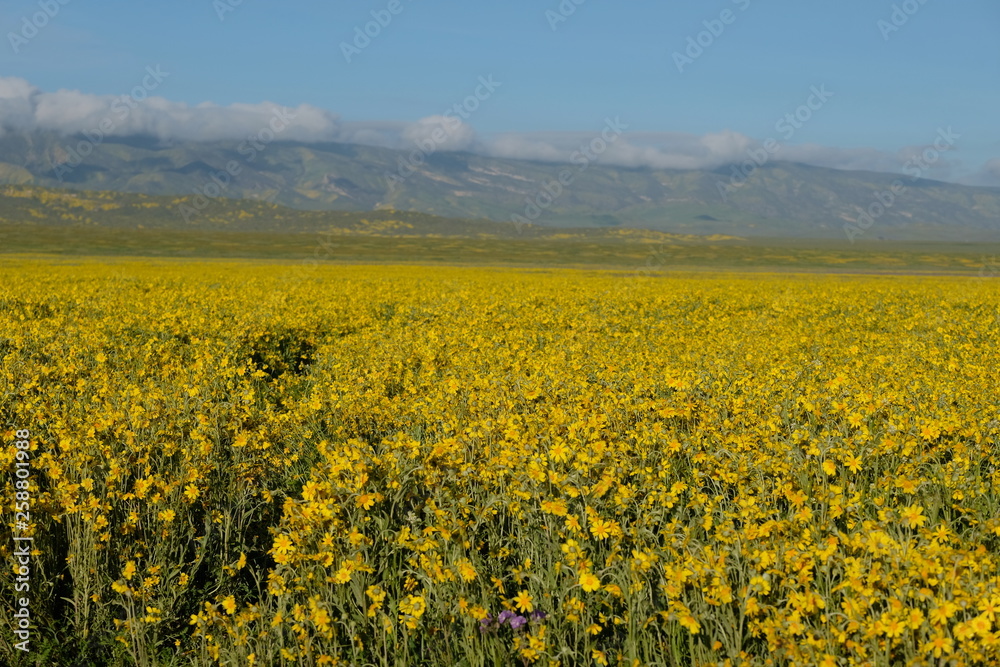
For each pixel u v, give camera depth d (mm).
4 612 5215
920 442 6512
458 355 13594
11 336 14234
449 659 4645
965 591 3789
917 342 14656
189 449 6922
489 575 5230
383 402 9203
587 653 4555
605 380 9922
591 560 5078
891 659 3926
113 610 5605
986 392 8969
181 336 16438
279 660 4785
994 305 26812
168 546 5863
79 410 7965
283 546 5000
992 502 5750
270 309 20859
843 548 4492
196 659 4930
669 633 4469
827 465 5777
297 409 9250
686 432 7711
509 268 92000
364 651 4828
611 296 29297
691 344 15289
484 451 6562
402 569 5312
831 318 22469
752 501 5105
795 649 3855
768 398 8531
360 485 5430
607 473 5637
